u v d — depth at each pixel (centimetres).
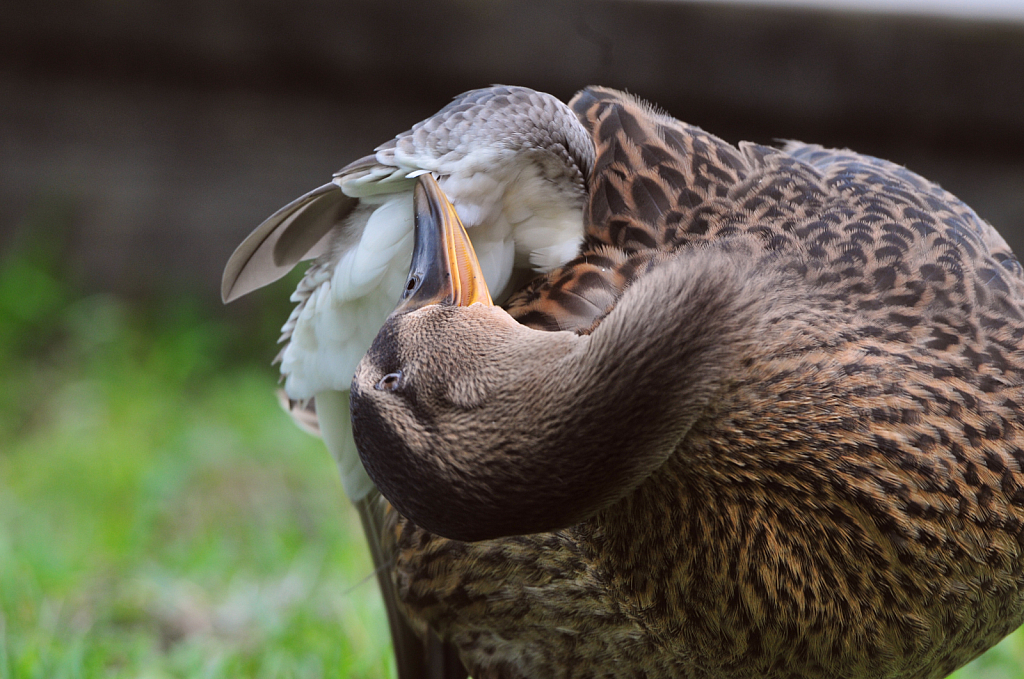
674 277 446
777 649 522
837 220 547
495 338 455
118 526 993
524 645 584
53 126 1400
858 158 669
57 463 1120
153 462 1116
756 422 488
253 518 1043
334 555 912
